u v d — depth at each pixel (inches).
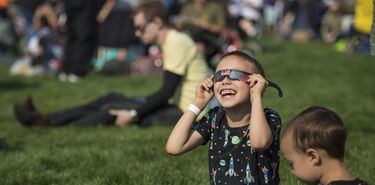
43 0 684.7
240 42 676.1
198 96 175.9
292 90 478.3
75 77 565.6
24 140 314.3
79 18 563.2
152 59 588.7
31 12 687.1
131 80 549.6
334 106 405.4
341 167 146.2
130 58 599.5
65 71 569.3
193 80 320.2
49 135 324.2
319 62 678.5
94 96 473.1
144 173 252.7
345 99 435.8
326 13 1037.2
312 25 1045.2
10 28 764.0
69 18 567.5
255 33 807.1
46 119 343.9
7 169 262.8
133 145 296.4
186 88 320.8
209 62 410.3
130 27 594.6
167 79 318.7
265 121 163.8
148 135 312.2
